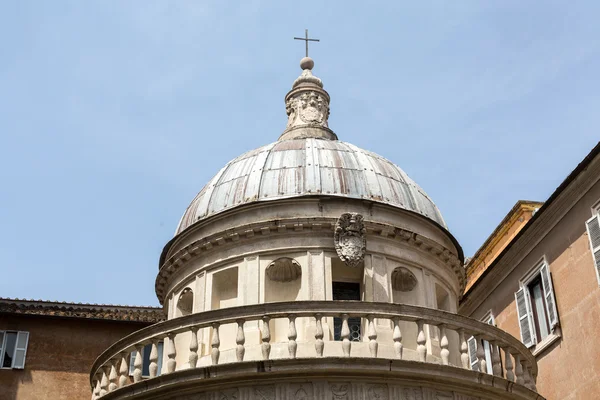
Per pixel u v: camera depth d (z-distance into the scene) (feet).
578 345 93.45
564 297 96.84
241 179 96.78
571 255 96.02
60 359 119.44
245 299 86.99
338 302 73.82
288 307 73.72
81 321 122.01
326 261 87.40
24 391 116.78
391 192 95.40
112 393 76.95
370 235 89.61
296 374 70.79
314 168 94.94
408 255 91.35
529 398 78.28
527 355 81.92
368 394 70.95
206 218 93.50
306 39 120.47
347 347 73.00
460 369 73.36
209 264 91.30
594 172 91.25
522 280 107.24
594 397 89.76
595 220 91.30
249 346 82.94
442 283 94.79
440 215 100.37
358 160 98.27
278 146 100.99
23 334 119.85
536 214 101.24
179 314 94.84
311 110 112.47
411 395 71.87
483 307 118.21
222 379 71.51
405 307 75.05
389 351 81.71
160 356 115.65
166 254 100.99
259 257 88.63
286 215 90.38
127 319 122.01
